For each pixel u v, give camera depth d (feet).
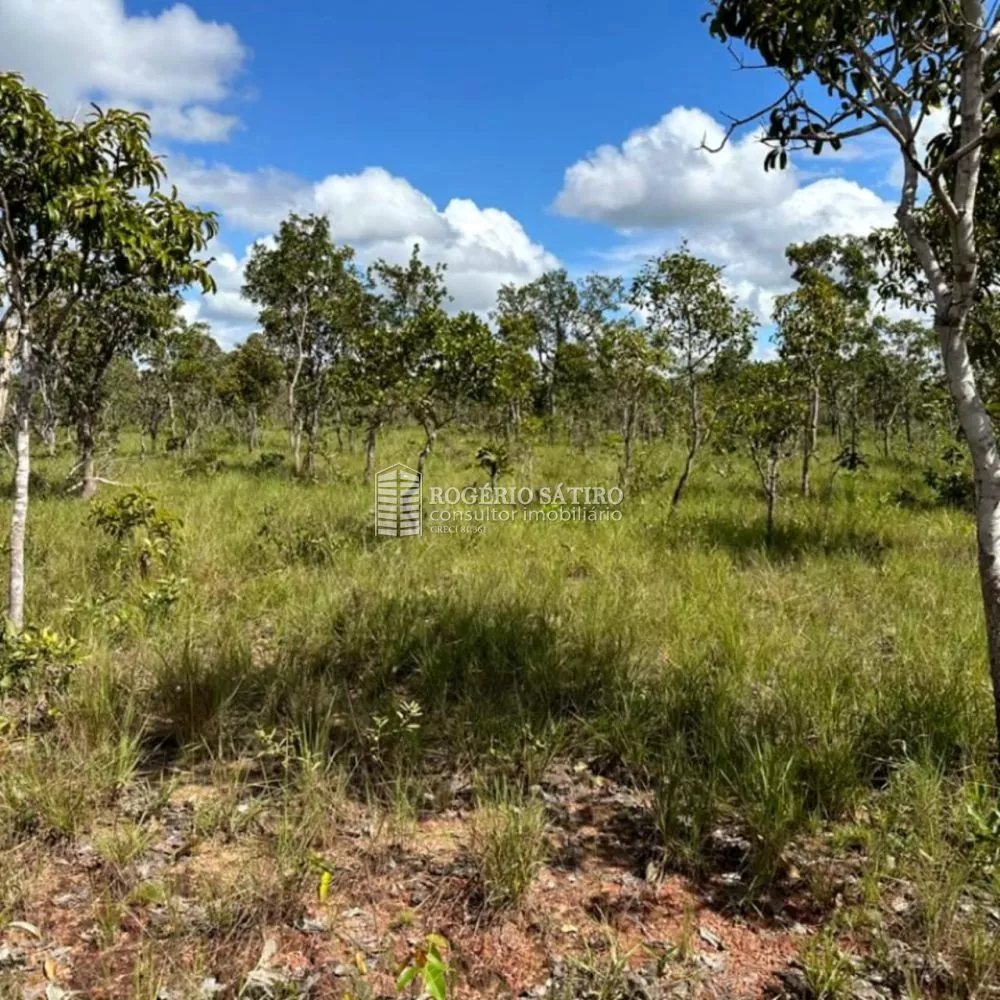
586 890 9.36
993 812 9.44
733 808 10.75
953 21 10.12
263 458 56.65
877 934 8.30
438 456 58.39
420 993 7.54
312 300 51.98
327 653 16.24
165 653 15.58
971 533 29.45
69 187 14.42
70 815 9.98
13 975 7.68
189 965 7.85
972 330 20.22
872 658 15.61
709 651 15.84
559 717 13.47
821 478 48.26
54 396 40.60
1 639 14.01
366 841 10.11
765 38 10.82
